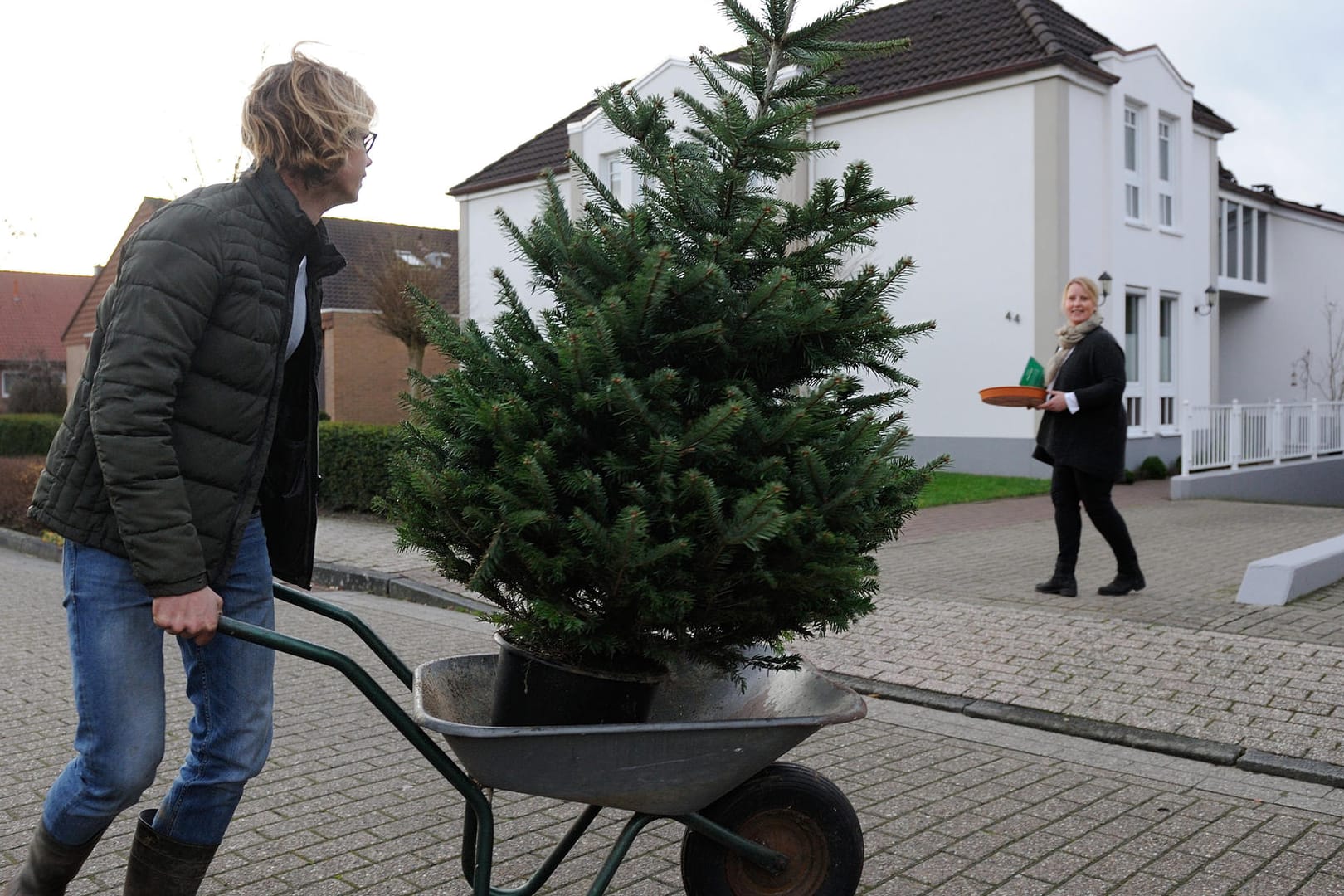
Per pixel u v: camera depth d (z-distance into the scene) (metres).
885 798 3.92
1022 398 6.69
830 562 2.42
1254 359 24.12
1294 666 5.10
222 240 2.23
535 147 23.56
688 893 2.62
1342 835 3.56
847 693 2.55
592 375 2.38
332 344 27.50
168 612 2.15
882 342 2.62
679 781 2.36
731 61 2.80
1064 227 16.11
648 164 2.70
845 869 2.63
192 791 2.47
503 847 3.48
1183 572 7.90
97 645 2.27
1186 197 19.17
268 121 2.31
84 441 2.24
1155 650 5.47
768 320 2.46
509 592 2.54
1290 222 23.36
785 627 2.57
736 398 2.37
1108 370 6.66
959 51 17.42
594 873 3.28
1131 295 18.27
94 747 2.30
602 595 2.39
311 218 2.46
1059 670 5.34
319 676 5.79
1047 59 15.80
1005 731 4.77
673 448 2.27
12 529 12.66
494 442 2.35
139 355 2.12
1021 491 14.44
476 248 23.78
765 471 2.38
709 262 2.43
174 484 2.15
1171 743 4.43
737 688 2.82
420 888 3.19
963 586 7.48
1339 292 22.77
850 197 2.68
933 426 17.30
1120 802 3.88
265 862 3.37
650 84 18.84
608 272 2.55
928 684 5.32
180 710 5.07
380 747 4.55
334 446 12.84
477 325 2.64
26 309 49.91
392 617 7.62
